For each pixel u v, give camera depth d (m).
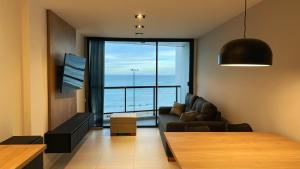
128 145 5.25
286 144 2.54
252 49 2.07
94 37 6.75
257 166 1.94
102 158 4.45
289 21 2.80
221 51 2.24
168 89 7.79
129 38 6.91
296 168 1.91
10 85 2.80
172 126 4.18
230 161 2.05
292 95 2.75
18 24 3.00
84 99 6.69
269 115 3.21
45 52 3.80
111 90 7.42
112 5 3.59
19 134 3.02
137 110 7.83
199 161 2.05
